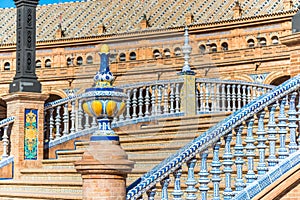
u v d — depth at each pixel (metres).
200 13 60.09
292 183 8.62
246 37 56.44
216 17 58.41
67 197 10.16
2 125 14.42
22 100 14.54
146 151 10.15
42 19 69.50
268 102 8.78
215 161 8.30
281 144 8.99
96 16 67.06
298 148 9.10
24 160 14.38
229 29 57.25
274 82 54.28
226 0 60.91
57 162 14.03
